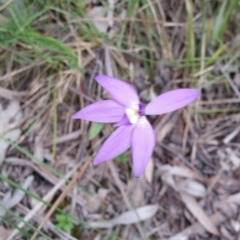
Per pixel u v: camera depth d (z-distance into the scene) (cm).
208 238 22
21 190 19
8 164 20
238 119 23
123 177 22
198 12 23
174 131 22
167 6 22
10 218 20
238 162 22
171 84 22
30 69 21
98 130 20
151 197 22
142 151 15
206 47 23
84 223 20
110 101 15
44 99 21
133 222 21
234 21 23
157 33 22
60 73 21
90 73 21
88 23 21
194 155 22
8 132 20
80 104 21
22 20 20
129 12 21
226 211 22
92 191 21
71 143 21
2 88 20
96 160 15
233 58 23
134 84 22
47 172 21
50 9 21
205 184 22
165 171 22
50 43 20
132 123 15
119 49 22
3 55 20
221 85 23
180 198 22
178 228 22
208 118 23
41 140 21
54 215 20
